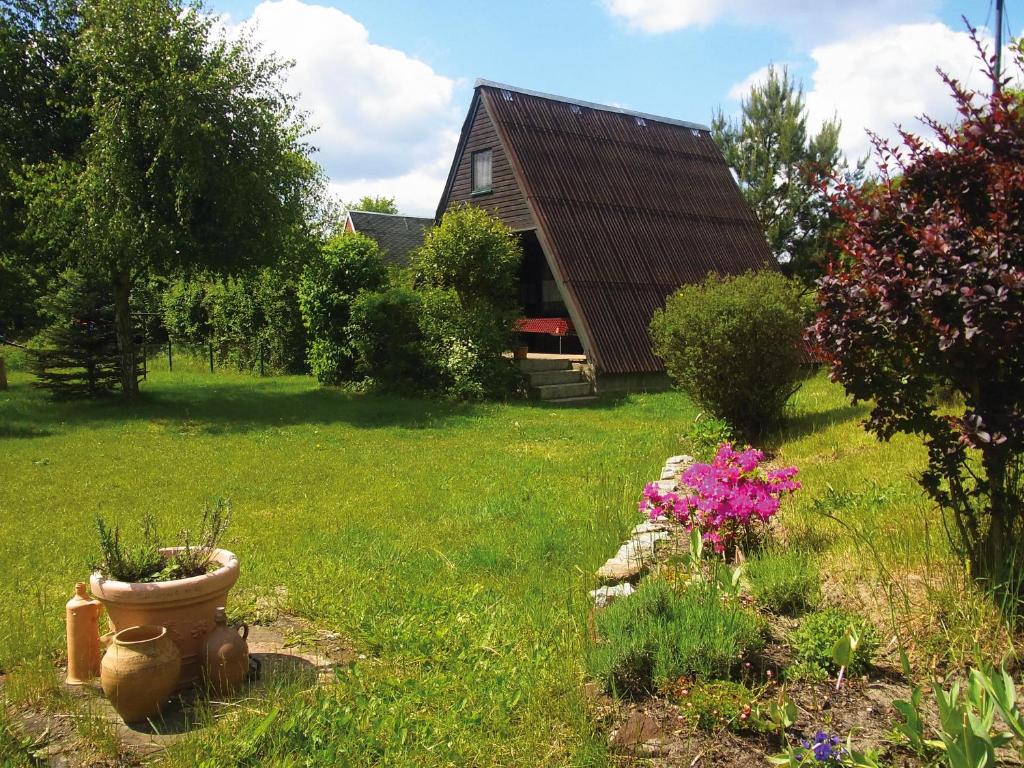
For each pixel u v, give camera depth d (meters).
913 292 3.49
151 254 14.47
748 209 22.12
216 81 14.20
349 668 3.88
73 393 16.31
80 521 7.15
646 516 6.26
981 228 3.47
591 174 19.14
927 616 3.73
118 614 3.64
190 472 9.32
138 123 13.88
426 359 16.52
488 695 3.44
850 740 2.89
